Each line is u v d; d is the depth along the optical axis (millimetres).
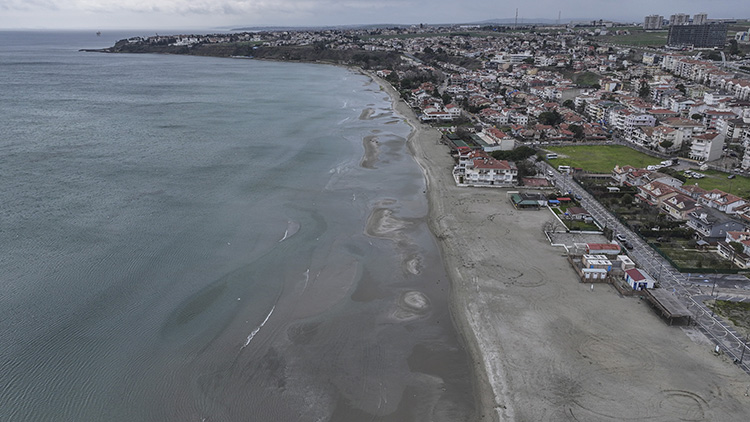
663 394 41906
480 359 47000
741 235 67438
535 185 94938
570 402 41312
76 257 62719
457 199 88188
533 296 57156
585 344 48594
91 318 51094
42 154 106000
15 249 64125
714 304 55031
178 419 39750
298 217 77875
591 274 60031
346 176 98750
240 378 44188
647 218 79125
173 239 68625
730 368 44969
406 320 53375
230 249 66688
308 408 41188
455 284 60438
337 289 58719
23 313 51250
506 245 70312
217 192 86812
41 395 41312
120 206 79250
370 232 74250
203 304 54438
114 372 44156
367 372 45531
